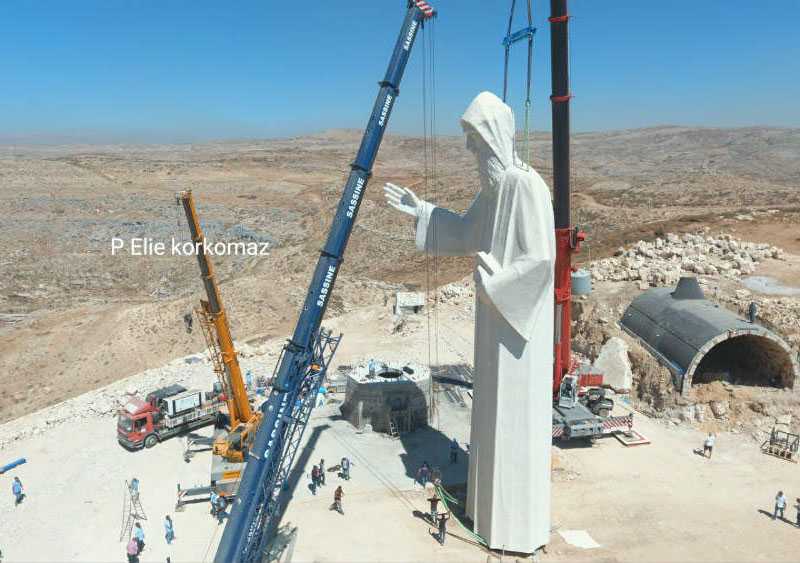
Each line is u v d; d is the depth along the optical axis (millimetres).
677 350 34562
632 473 28656
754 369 36125
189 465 29859
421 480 27438
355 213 23094
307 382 24406
